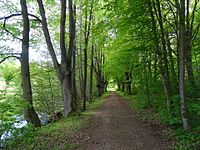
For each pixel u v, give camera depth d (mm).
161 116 14688
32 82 28781
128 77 41531
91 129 14562
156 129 13258
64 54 19516
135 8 13391
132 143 11008
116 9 13477
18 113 9883
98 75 48250
